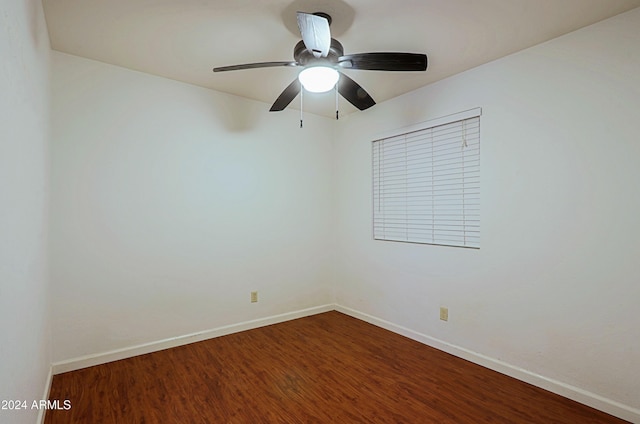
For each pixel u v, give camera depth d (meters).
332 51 1.86
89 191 2.44
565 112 2.05
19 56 1.26
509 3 1.76
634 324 1.80
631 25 1.81
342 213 3.85
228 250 3.14
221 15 1.88
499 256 2.38
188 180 2.90
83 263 2.42
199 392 2.12
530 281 2.22
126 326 2.60
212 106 3.03
